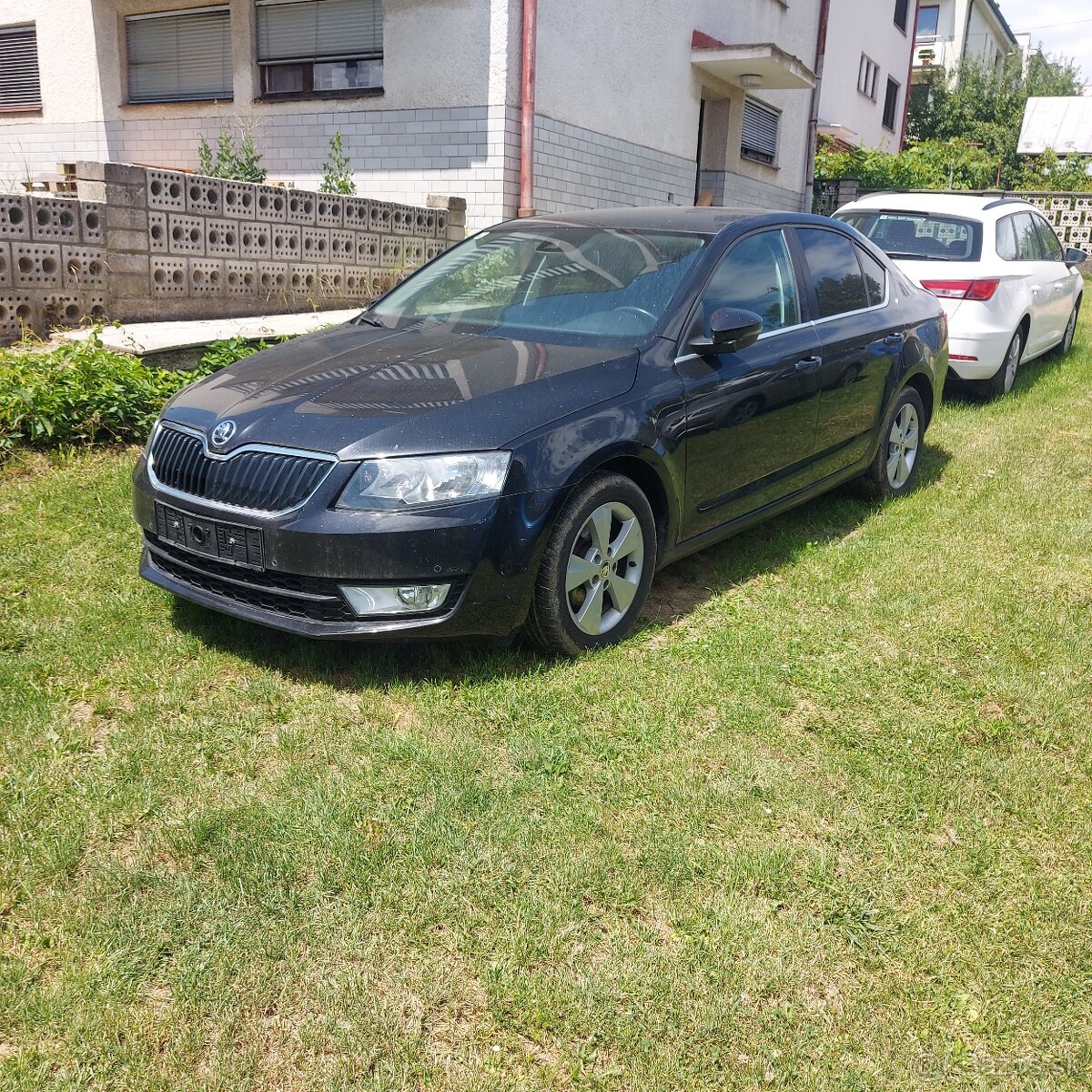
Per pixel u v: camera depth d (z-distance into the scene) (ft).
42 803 9.37
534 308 14.71
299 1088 6.78
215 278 27.96
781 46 58.34
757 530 17.71
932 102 115.24
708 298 14.46
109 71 43.98
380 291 33.65
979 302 26.43
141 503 12.62
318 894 8.41
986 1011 7.62
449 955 7.92
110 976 7.52
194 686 11.51
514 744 10.62
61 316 24.17
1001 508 19.03
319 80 40.16
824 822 9.76
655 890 8.71
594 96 41.11
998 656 13.17
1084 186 94.58
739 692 11.99
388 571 11.01
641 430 12.66
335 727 10.87
